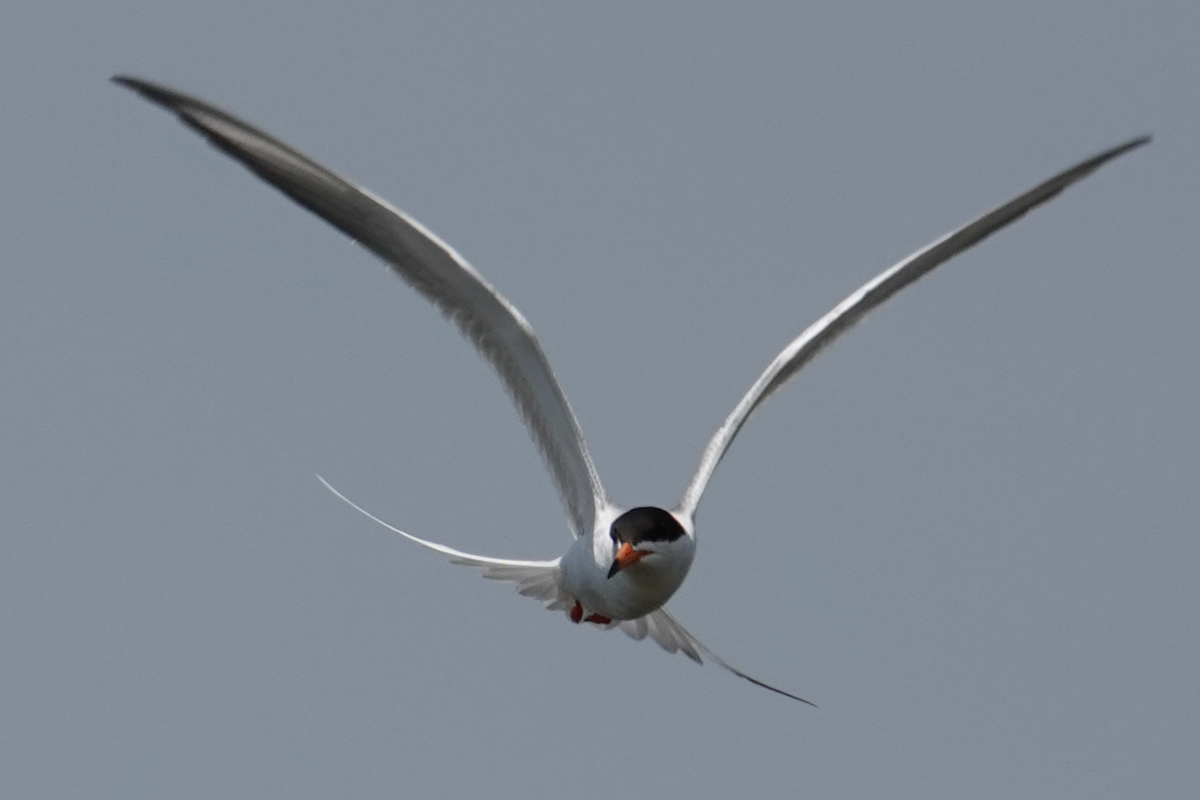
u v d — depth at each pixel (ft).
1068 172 48.60
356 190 39.65
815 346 47.96
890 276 47.78
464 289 42.32
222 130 38.04
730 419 46.57
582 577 45.62
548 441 45.16
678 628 49.75
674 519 43.93
